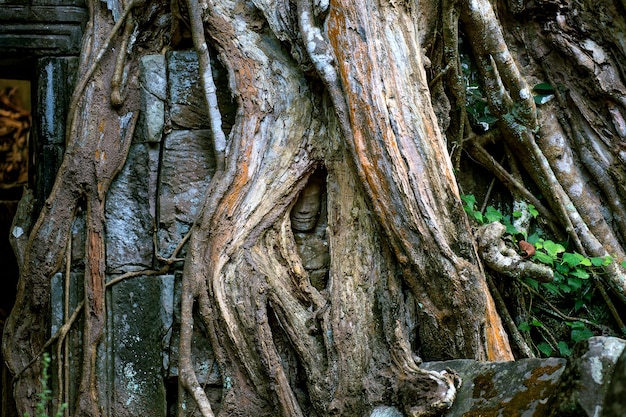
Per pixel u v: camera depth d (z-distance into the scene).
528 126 4.94
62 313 4.38
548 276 4.54
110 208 4.45
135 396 4.29
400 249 3.96
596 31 5.29
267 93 4.38
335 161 4.25
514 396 3.29
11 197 7.32
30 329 4.41
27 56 4.77
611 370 2.87
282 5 4.39
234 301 4.07
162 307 4.33
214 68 4.52
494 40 4.66
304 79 4.41
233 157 4.23
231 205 4.18
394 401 3.78
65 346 4.32
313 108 4.36
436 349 3.99
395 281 4.02
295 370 4.12
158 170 4.48
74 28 4.77
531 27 5.35
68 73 4.73
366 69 4.03
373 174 3.97
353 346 3.97
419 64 4.17
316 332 4.08
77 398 4.26
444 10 4.51
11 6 4.74
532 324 4.83
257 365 4.04
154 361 4.30
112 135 4.49
